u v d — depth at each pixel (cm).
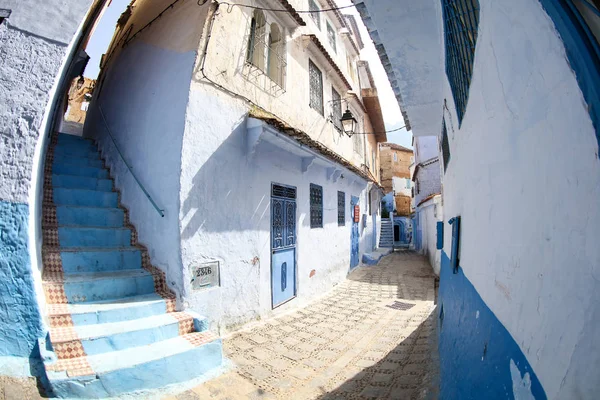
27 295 319
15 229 316
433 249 1309
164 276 482
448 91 340
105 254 480
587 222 85
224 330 522
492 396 147
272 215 660
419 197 2212
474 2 187
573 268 91
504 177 155
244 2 605
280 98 718
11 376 289
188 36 519
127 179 599
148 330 386
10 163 315
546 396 98
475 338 198
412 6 307
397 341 529
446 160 441
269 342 511
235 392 360
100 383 308
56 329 351
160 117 525
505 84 146
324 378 405
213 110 521
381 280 1087
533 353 111
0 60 311
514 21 128
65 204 552
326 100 990
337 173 980
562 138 98
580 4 88
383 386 380
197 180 488
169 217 477
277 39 755
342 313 698
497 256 165
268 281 637
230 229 543
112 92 728
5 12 312
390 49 370
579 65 87
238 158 567
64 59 340
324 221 927
